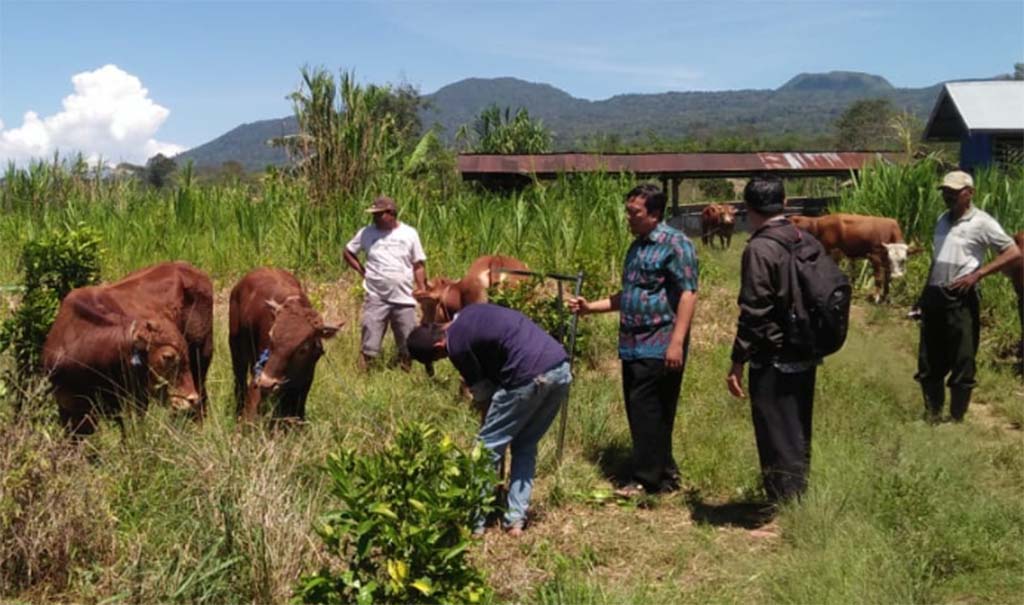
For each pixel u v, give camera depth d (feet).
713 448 23.44
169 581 15.57
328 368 28.68
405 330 30.40
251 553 15.74
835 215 48.14
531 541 18.70
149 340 19.61
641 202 21.01
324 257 49.80
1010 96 79.20
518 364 18.49
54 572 15.99
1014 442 24.34
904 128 82.38
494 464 18.70
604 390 28.09
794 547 18.33
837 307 18.93
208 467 17.12
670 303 21.15
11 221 56.39
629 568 17.80
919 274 47.60
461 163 70.85
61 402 20.08
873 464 20.75
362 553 14.46
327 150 57.36
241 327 24.26
